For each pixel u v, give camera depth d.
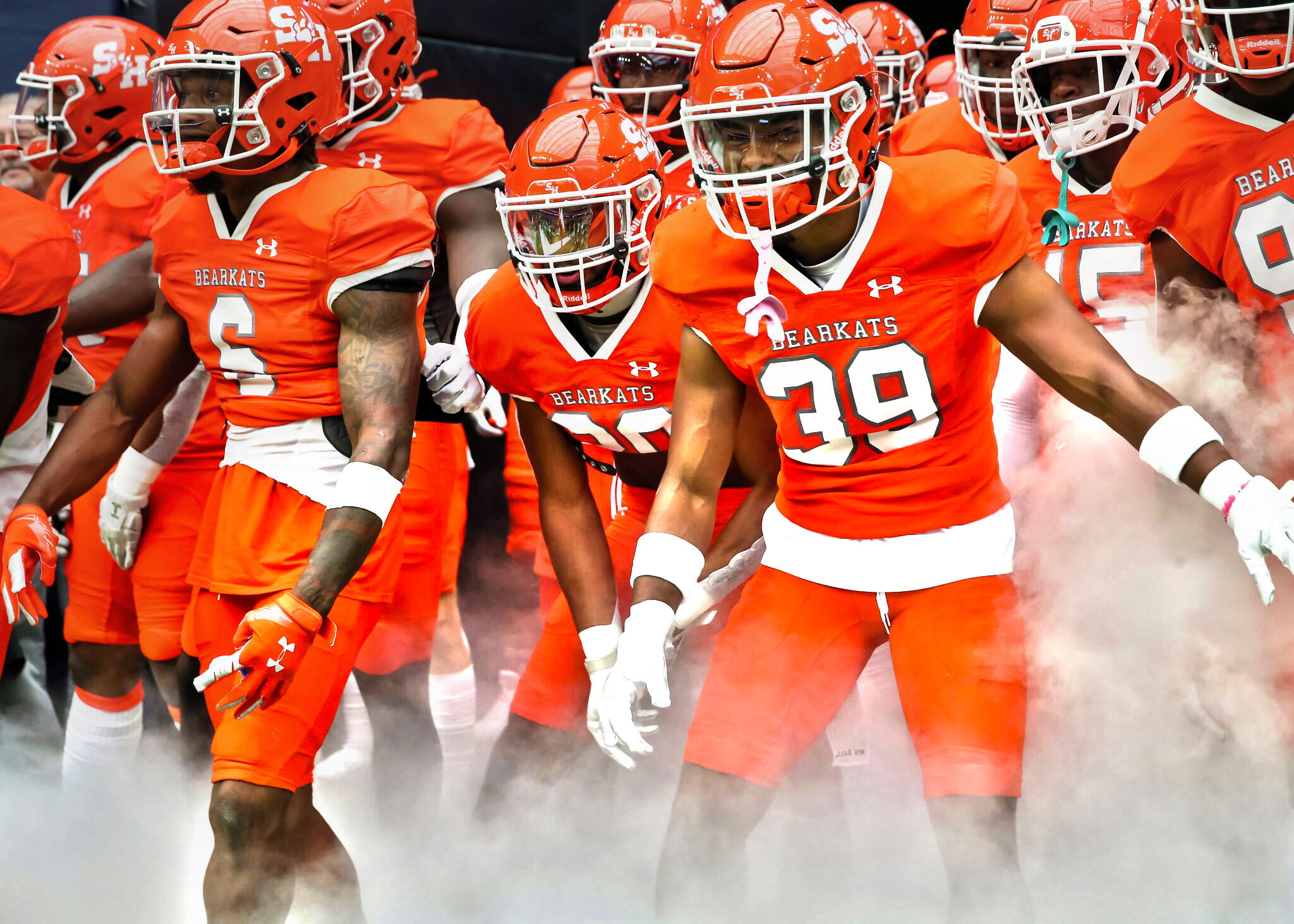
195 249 4.36
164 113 4.18
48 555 4.55
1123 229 5.02
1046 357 3.62
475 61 8.40
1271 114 4.28
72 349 5.95
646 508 4.86
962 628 3.79
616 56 6.04
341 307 4.23
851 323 3.69
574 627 4.74
